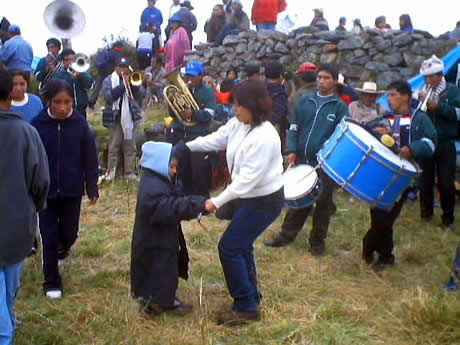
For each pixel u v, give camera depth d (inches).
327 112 214.4
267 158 145.6
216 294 179.5
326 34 447.5
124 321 157.6
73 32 387.5
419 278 195.6
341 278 195.0
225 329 154.9
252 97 145.0
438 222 255.1
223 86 323.9
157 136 354.0
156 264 153.5
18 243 123.6
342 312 165.9
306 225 250.8
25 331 149.9
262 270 200.1
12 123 124.3
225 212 164.7
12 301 133.4
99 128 366.6
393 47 429.7
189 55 511.5
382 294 180.1
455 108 235.5
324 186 209.8
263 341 149.6
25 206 124.6
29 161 126.0
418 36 427.5
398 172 175.2
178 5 549.3
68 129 170.7
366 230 245.8
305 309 169.0
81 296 174.6
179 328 155.6
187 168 237.3
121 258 210.7
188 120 253.0
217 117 305.6
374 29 439.2
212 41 531.5
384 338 151.6
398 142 210.5
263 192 150.5
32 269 194.2
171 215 146.0
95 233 239.1
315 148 213.8
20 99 198.2
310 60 450.0
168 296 154.3
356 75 434.6
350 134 179.5
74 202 177.3
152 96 493.0
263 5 492.7
